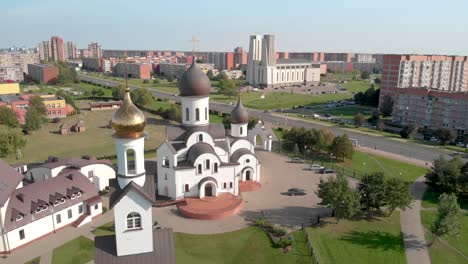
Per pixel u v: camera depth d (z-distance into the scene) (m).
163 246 40.91
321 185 66.00
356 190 65.75
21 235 57.69
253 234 62.47
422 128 151.88
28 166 97.88
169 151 73.19
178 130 78.38
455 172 78.19
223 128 82.62
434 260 55.91
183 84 75.75
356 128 149.50
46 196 62.91
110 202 38.84
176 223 66.19
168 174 74.38
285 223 66.62
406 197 66.44
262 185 85.94
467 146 121.94
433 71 196.88
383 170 97.62
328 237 61.75
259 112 185.38
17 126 134.25
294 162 104.06
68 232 62.78
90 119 164.38
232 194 77.19
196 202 72.75
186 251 57.25
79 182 69.12
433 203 76.12
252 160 85.69
